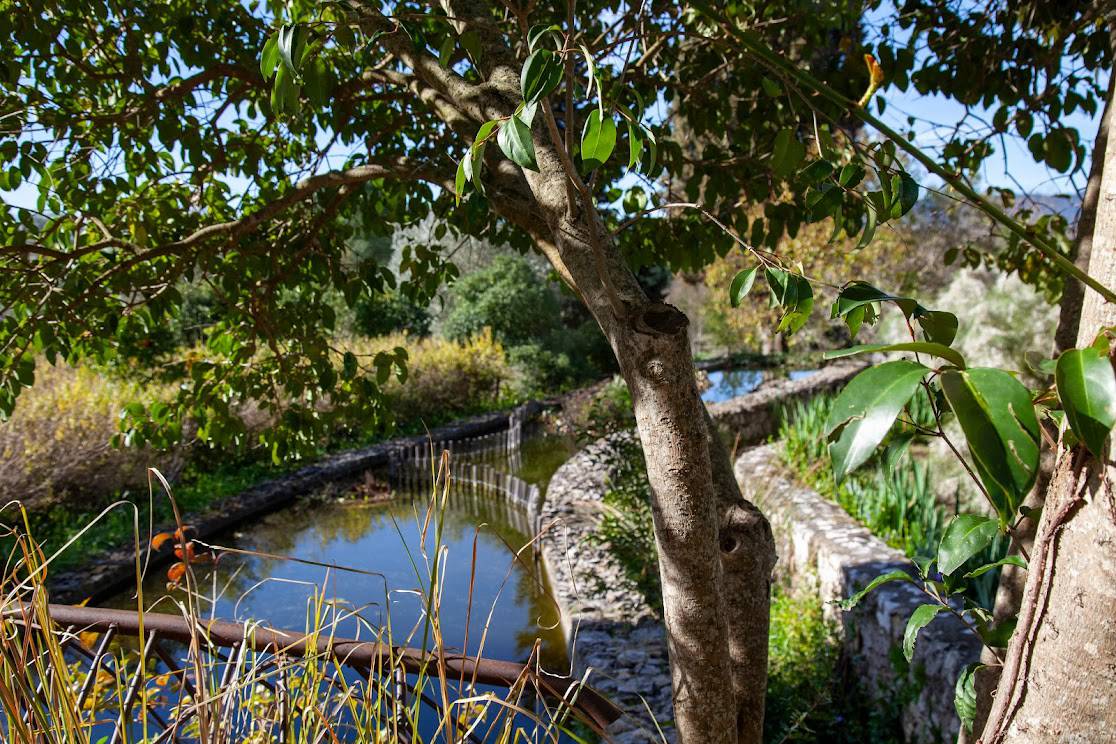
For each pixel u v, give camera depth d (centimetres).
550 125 115
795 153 135
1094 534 80
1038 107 301
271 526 1059
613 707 150
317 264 354
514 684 147
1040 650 87
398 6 255
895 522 592
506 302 2312
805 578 588
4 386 288
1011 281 912
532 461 1500
